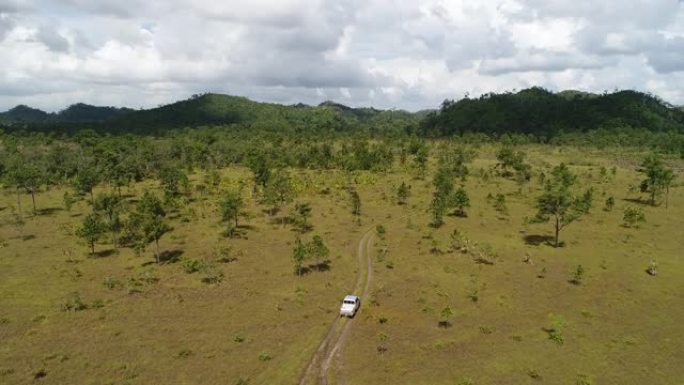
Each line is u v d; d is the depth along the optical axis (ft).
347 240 291.58
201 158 596.29
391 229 316.81
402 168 568.41
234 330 170.40
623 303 196.03
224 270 237.25
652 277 226.17
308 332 168.96
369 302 196.13
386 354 153.38
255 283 219.41
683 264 244.22
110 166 458.50
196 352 153.58
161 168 517.14
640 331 171.01
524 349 156.66
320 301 197.98
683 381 137.69
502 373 141.08
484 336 166.50
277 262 250.16
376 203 395.34
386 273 232.73
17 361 146.30
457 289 211.61
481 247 263.29
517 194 425.28
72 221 335.67
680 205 385.70
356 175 500.33
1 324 173.37
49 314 182.80
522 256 257.75
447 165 540.11
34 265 243.19
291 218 347.77
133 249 273.75
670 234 301.43
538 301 198.29
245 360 148.66
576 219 314.55
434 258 255.09
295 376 139.85
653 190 388.16
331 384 136.05
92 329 170.30
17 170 380.99
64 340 161.58
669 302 197.26
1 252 264.72
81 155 562.25
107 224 285.02
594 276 227.20
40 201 404.16
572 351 155.43
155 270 237.86
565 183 375.45
